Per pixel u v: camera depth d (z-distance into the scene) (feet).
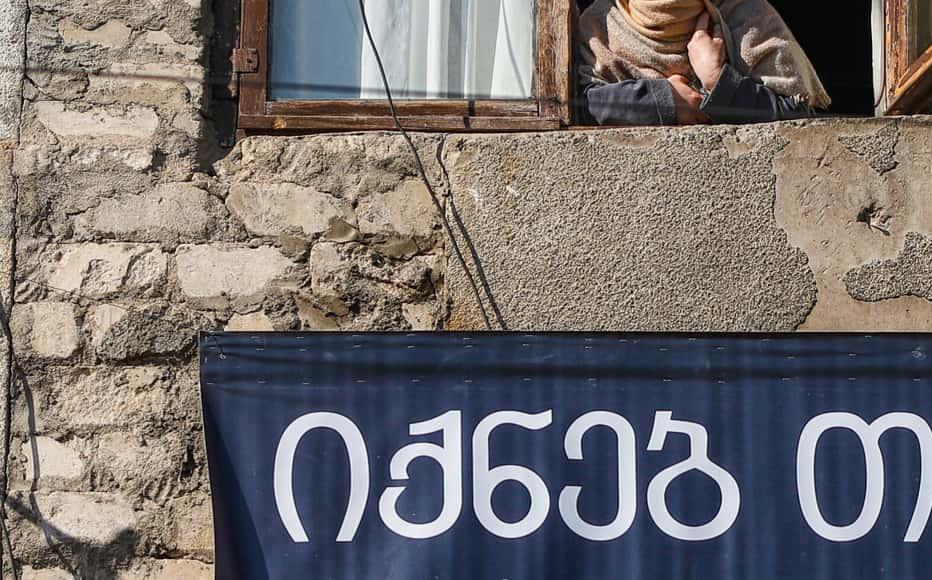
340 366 48.49
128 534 49.83
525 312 50.39
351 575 47.50
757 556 46.96
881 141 50.78
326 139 52.01
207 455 48.24
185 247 51.42
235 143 52.70
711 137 50.96
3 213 51.70
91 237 51.60
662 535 47.19
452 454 47.93
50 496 50.08
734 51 54.08
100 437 50.42
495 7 54.08
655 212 50.60
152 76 52.60
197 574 49.62
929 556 46.83
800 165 50.70
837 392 47.67
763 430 47.57
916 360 47.70
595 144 51.08
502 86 53.47
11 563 49.75
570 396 47.98
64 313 51.08
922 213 50.47
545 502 47.52
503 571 47.24
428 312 50.75
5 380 50.70
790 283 50.11
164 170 51.98
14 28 52.90
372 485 47.93
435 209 51.21
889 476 47.24
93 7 53.16
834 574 46.83
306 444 48.21
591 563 47.19
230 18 53.83
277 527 47.78
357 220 51.37
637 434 47.70
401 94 53.78
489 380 48.24
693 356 47.98
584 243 50.57
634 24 54.13
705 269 50.24
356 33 54.03
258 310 50.98
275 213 51.55
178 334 50.85
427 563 47.42
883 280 50.14
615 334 48.21
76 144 52.16
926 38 53.47
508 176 51.13
